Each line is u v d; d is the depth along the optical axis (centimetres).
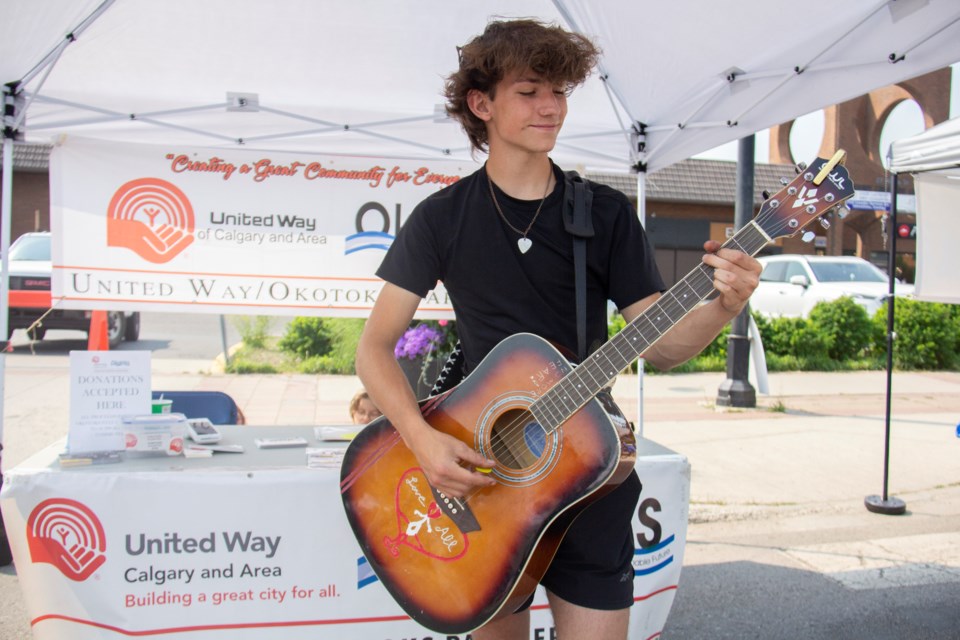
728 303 169
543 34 179
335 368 1045
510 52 177
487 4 344
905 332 1238
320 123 452
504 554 183
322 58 385
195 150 432
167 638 260
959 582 416
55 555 256
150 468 264
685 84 385
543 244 188
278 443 298
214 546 261
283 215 443
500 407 187
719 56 351
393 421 190
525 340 188
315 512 264
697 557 449
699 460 647
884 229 1834
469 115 200
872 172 2038
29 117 414
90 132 444
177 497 259
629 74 389
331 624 267
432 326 439
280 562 264
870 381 1090
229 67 391
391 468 203
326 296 449
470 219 192
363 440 209
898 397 966
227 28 354
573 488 176
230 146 467
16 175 1698
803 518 519
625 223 191
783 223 170
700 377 1091
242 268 440
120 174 426
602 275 192
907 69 300
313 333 1099
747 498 553
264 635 264
